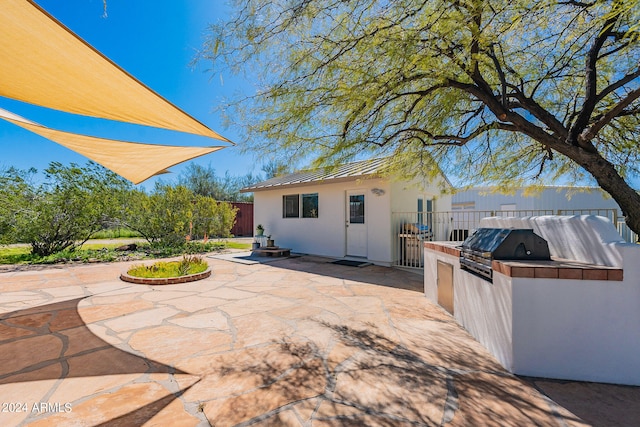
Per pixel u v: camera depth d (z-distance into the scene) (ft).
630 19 9.35
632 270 8.66
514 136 18.01
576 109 16.34
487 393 8.43
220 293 19.95
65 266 30.99
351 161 16.47
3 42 8.34
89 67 9.37
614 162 17.42
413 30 9.86
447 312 15.48
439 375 9.45
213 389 8.72
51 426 7.12
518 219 14.30
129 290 20.83
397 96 12.64
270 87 11.94
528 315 9.37
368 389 8.67
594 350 8.93
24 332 13.15
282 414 7.55
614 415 7.42
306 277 25.22
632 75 11.96
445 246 15.72
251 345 11.78
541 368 9.27
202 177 106.63
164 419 7.38
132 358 10.68
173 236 45.55
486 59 12.44
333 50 11.05
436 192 41.47
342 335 12.74
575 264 9.77
